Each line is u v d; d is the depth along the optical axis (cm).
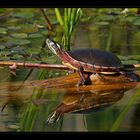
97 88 862
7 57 1043
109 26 1381
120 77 882
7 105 808
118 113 768
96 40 1210
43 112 779
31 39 1234
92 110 786
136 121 733
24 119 750
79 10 1166
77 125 729
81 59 873
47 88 870
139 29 1339
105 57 876
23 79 915
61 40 1215
